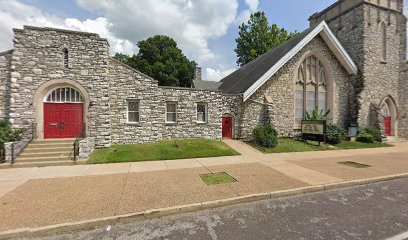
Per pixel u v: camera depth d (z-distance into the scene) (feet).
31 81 36.19
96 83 39.14
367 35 61.11
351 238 12.57
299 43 52.49
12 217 14.58
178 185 21.40
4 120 34.17
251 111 52.85
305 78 58.90
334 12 69.92
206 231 13.51
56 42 37.24
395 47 65.41
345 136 57.52
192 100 48.88
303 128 52.29
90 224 14.15
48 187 20.72
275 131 47.75
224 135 52.60
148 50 110.52
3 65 35.96
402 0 65.87
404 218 15.21
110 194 18.92
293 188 20.62
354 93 61.93
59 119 38.45
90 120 38.75
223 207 17.33
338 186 22.16
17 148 31.32
